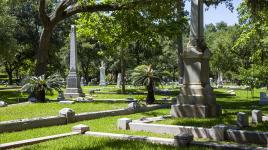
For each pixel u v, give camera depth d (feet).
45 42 81.61
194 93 53.42
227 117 51.19
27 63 206.28
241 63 189.67
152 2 62.90
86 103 73.56
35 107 64.49
